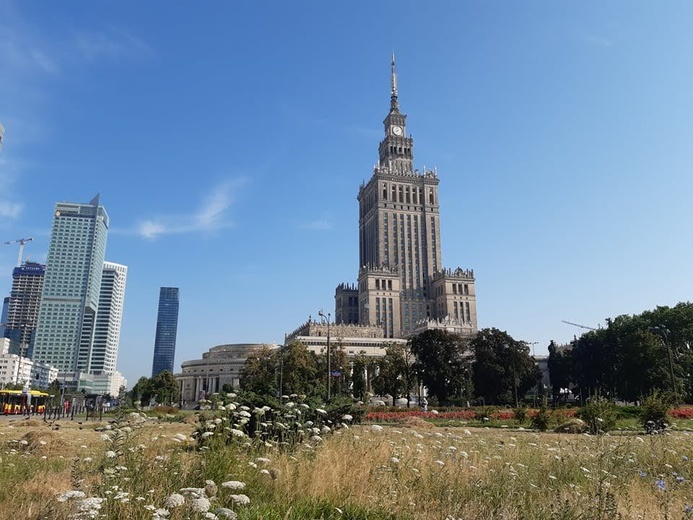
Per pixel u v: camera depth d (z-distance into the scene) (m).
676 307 97.94
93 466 12.05
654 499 10.85
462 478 11.55
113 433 11.55
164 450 13.24
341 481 10.66
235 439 12.23
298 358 99.56
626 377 87.56
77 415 60.25
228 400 14.62
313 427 16.58
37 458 15.94
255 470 10.75
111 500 8.12
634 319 102.44
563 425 36.75
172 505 7.17
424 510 9.66
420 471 12.20
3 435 25.00
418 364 99.69
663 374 81.19
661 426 32.44
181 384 181.62
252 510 8.26
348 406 21.08
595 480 11.40
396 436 20.36
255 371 104.62
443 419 55.97
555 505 9.70
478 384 99.00
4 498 10.00
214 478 10.14
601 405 33.41
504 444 20.50
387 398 115.56
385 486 10.47
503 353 98.25
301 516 8.47
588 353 108.25
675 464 14.98
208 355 189.00
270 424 15.71
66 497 7.00
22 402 74.56
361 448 13.88
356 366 112.00
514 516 9.23
